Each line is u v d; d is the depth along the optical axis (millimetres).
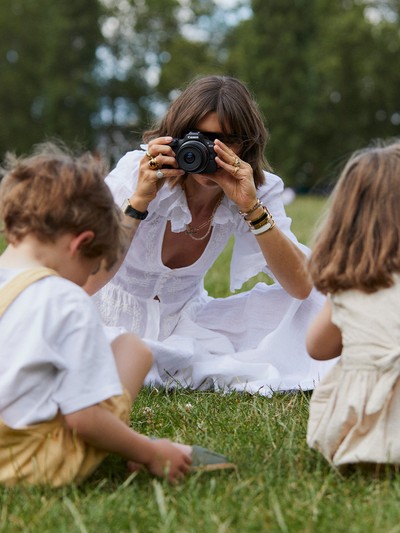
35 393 2225
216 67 44000
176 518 2098
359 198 2443
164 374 3529
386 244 2373
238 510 2123
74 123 40625
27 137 39531
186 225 3543
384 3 43094
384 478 2385
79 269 2387
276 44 39031
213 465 2408
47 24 40938
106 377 2227
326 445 2436
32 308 2215
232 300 3910
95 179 2357
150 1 44812
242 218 3541
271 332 3748
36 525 2066
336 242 2443
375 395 2334
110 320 3688
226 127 3244
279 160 38844
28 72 40250
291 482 2322
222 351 3711
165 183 3367
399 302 2367
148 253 3551
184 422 2959
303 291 3535
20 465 2256
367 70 38812
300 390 3430
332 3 39938
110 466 2494
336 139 39281
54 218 2293
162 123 3354
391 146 2543
